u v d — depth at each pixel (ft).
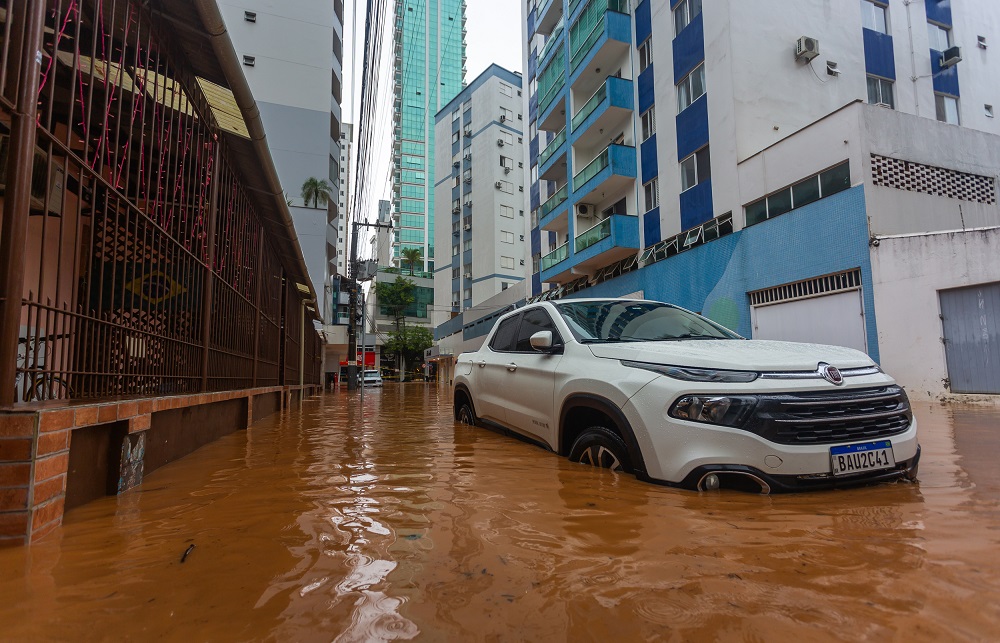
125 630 4.53
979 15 62.03
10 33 7.64
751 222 46.21
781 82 49.60
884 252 35.86
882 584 5.30
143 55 13.29
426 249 257.55
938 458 12.39
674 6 56.65
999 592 5.06
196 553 6.43
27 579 5.63
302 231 98.48
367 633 4.46
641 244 61.57
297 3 102.68
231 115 16.60
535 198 94.53
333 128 123.85
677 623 4.59
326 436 18.94
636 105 63.21
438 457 13.26
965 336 32.55
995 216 41.45
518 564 5.97
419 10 257.96
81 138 10.48
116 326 10.78
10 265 7.40
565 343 12.86
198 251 16.08
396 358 207.41
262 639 4.37
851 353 10.77
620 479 9.96
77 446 8.65
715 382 9.18
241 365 22.21
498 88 151.64
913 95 55.77
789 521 7.35
